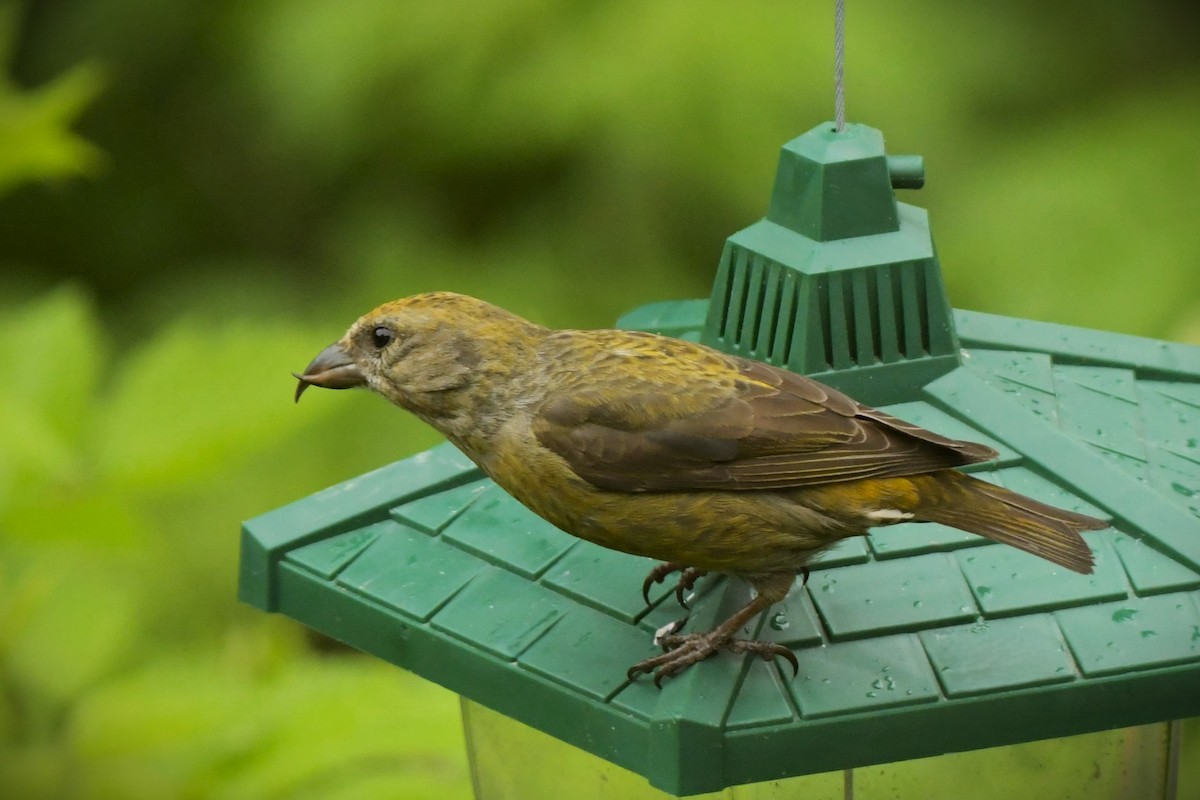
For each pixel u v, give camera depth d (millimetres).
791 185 7496
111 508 5273
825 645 6121
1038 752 6969
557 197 12875
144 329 13148
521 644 6320
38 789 5973
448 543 6965
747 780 5758
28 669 6199
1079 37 13258
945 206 12469
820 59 12258
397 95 12664
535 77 12398
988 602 6219
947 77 12648
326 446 11680
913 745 5805
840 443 6574
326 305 12734
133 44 13719
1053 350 7965
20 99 6508
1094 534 6527
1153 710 5863
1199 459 7133
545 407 6848
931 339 7441
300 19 12867
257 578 7020
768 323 7504
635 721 5875
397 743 6301
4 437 5336
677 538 6590
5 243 14086
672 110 12203
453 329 7117
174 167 14359
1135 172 12398
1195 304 11828
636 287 12539
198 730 6133
